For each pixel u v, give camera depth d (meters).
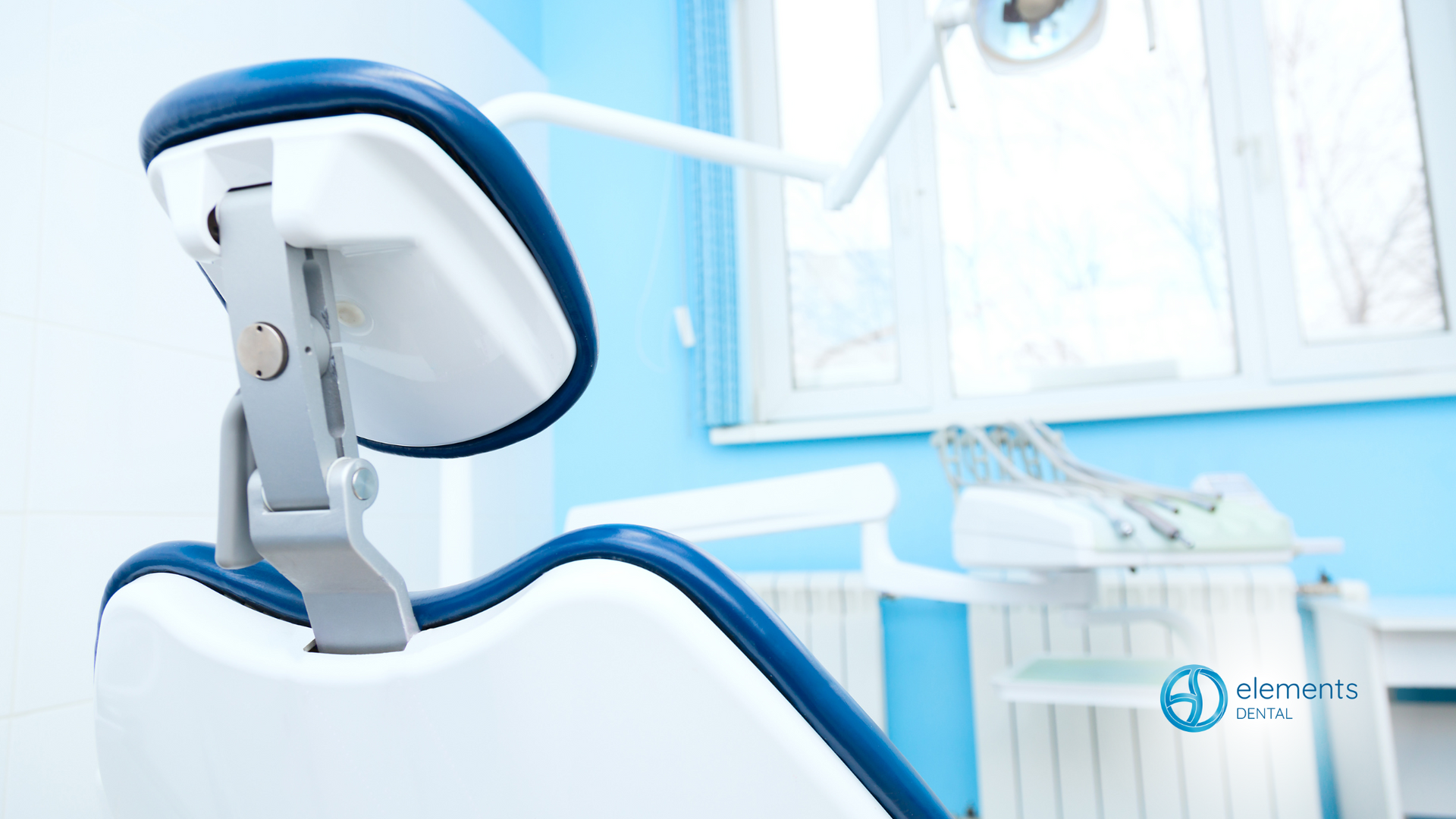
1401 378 1.85
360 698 0.32
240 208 0.31
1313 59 2.13
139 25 1.38
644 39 2.63
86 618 1.22
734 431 2.31
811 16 2.57
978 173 2.36
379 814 0.32
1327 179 2.10
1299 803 1.71
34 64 1.21
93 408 1.25
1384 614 1.48
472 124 0.30
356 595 0.33
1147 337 2.18
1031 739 1.90
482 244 0.33
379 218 0.30
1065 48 0.83
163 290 1.38
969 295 2.33
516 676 0.30
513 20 2.57
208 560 0.39
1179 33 2.23
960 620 2.09
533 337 0.36
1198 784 1.78
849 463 2.26
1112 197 2.25
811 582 2.07
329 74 0.29
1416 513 1.86
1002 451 1.51
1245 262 2.11
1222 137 2.16
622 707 0.30
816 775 0.30
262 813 0.34
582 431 2.51
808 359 2.46
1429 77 2.04
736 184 2.40
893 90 0.92
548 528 2.47
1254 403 1.93
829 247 2.48
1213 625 1.81
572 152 2.64
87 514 1.23
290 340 0.31
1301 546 1.07
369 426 0.46
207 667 0.35
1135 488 1.23
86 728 1.21
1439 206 2.01
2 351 1.14
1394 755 1.46
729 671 0.30
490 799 0.31
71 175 1.25
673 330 2.47
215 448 1.46
